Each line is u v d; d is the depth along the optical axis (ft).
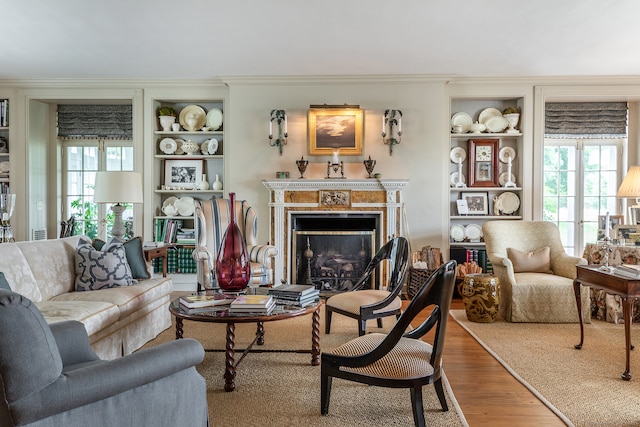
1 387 4.34
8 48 15.03
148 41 14.34
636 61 16.46
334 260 18.89
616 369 10.10
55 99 19.80
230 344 8.86
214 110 19.89
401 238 12.01
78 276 11.64
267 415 7.87
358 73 18.07
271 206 18.56
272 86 18.76
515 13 12.15
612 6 11.74
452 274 7.14
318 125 18.65
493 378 9.65
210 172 20.51
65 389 4.61
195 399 6.02
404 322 6.95
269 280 14.84
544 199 20.47
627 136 20.12
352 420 7.70
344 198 18.45
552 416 7.88
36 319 4.54
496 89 18.89
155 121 19.72
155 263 19.63
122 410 5.16
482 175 19.65
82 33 13.64
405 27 13.14
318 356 10.34
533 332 13.10
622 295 9.64
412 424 7.56
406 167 18.65
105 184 14.29
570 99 19.44
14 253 10.38
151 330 12.21
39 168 20.26
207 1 11.43
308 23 12.84
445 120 19.04
